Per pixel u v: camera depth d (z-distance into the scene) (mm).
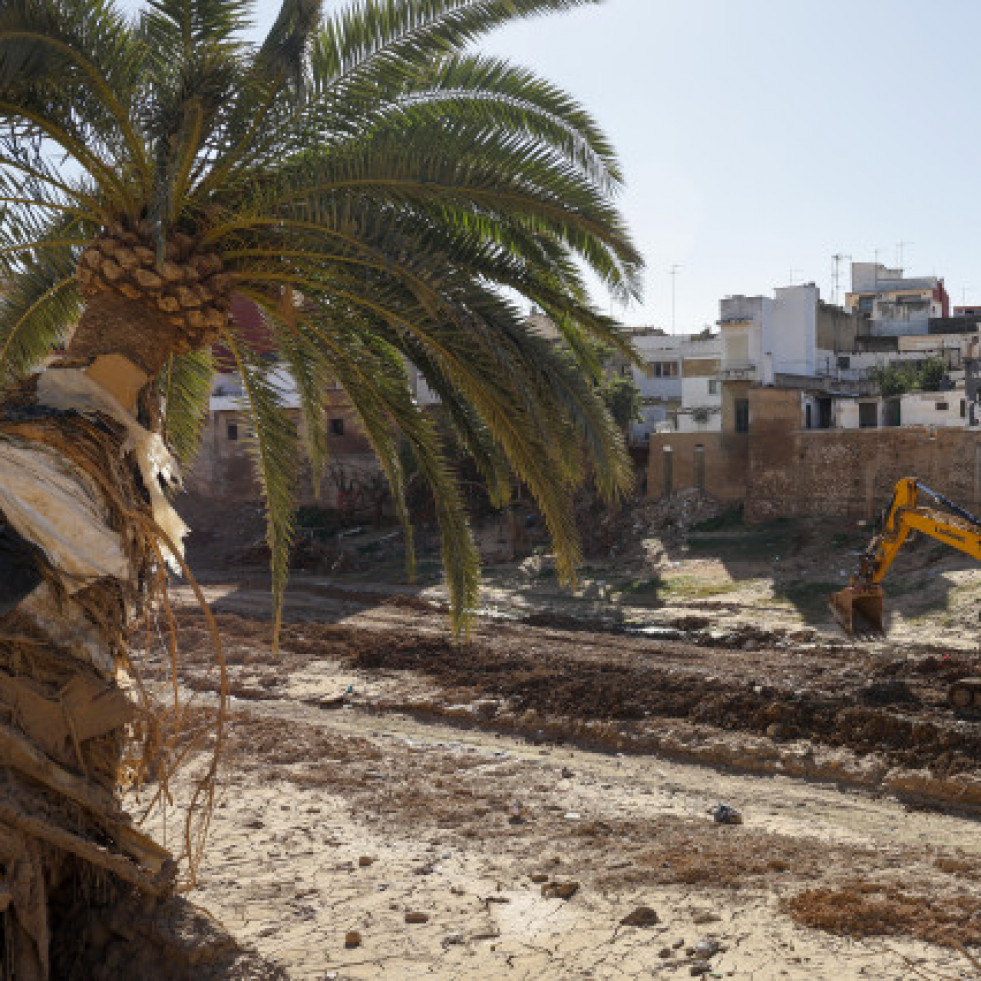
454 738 16922
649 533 41500
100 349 8195
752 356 52594
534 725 17266
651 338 63188
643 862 10328
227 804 12125
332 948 8281
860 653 23938
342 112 9266
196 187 8734
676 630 28750
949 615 27953
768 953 8031
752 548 37188
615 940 8414
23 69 7688
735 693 17281
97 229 9742
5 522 6887
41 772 6691
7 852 6426
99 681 7133
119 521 7570
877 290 79312
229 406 51812
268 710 18766
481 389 9281
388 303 9086
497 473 11945
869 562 19203
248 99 8664
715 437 42156
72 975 6797
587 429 9297
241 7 9047
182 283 8375
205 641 24266
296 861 10328
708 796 13500
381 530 47875
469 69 9898
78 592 7133
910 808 13039
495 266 9875
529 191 8953
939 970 7633
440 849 10812
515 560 40781
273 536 12188
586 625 30000
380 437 12047
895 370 56500
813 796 13594
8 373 10977
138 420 8438
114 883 7070
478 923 8797
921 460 36125
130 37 8805
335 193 8984
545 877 9852
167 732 8414
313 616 31312
